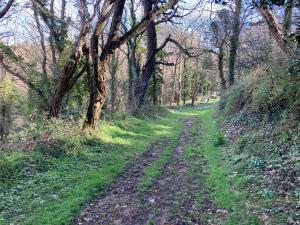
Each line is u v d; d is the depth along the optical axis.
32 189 8.91
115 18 15.85
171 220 7.14
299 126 10.80
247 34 35.25
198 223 6.94
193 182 9.62
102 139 14.99
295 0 8.15
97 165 11.46
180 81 62.25
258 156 10.55
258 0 9.27
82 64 21.48
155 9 15.90
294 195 7.30
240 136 14.29
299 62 11.33
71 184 9.41
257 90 15.84
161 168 11.37
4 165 9.80
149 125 21.75
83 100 26.36
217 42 34.66
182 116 32.34
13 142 12.66
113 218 7.41
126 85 44.28
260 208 7.07
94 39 15.59
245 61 35.00
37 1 21.34
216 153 12.80
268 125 13.02
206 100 68.69
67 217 7.31
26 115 24.59
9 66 24.11
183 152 13.97
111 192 9.08
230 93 23.53
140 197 8.60
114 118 20.69
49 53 30.19
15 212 7.57
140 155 13.50
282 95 13.04
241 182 8.59
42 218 7.21
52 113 18.59
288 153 9.89
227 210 7.37
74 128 14.63
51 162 11.13
